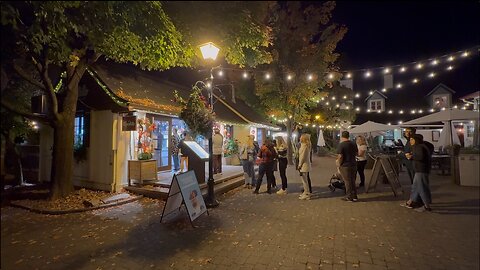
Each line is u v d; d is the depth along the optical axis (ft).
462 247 15.83
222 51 16.31
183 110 25.70
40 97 28.78
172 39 18.25
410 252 15.25
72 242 17.06
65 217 22.36
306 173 27.89
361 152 34.09
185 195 20.26
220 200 27.94
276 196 29.55
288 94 52.85
